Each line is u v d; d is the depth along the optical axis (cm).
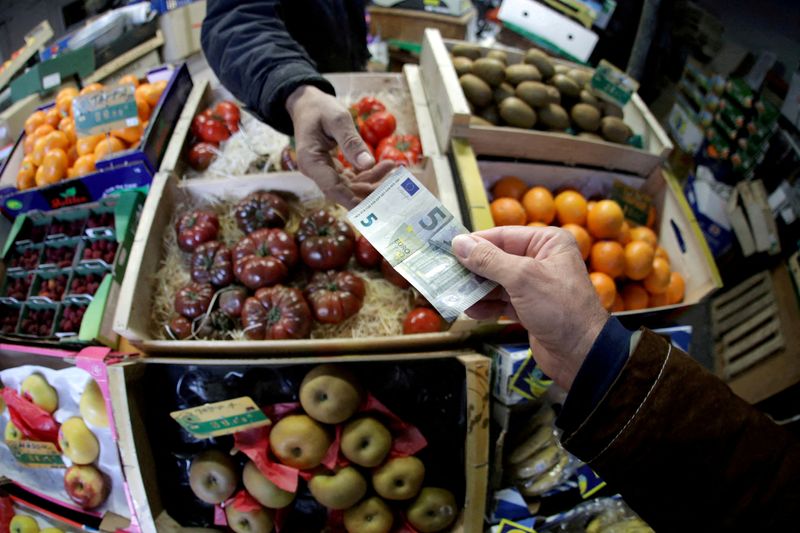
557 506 158
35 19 329
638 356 81
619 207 193
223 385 149
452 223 108
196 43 311
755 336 191
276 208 182
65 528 170
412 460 141
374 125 207
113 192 200
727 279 208
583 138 197
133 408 144
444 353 144
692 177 215
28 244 203
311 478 141
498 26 292
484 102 195
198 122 212
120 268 175
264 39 165
